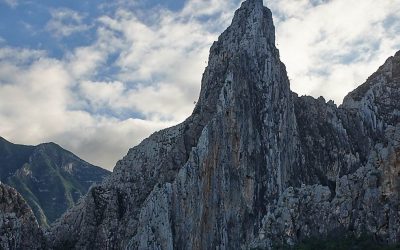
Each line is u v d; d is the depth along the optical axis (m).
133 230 197.75
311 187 140.00
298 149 190.75
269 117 184.88
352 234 121.31
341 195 130.88
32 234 197.75
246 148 178.62
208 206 175.38
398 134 123.50
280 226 135.38
